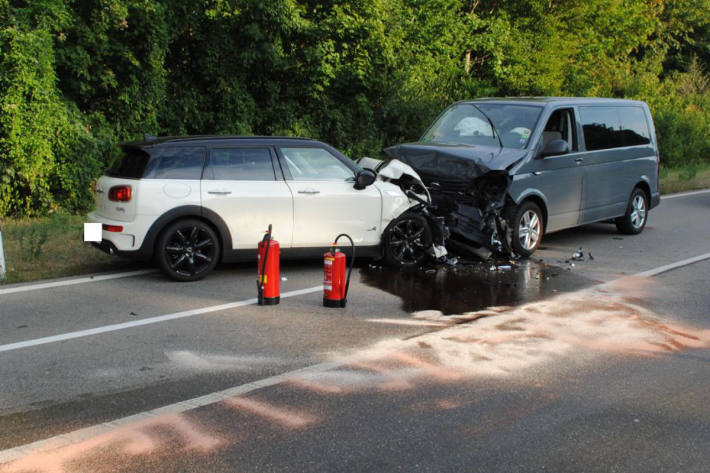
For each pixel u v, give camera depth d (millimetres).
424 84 19750
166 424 4574
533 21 24406
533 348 6242
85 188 12914
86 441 4320
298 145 8922
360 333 6539
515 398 5109
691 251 11055
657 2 34094
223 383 5270
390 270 9305
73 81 13609
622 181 12109
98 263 9102
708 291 8500
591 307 7664
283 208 8625
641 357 6086
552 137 10766
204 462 4078
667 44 36312
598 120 11734
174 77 16203
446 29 20672
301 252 8859
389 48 17250
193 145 8398
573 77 25344
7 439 4332
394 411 4828
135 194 8016
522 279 8953
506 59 23359
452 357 5941
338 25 16438
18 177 12164
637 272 9492
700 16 36438
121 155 8531
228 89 16141
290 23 15953
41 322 6652
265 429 4520
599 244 11625
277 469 4012
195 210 8219
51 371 5445
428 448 4301
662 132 25391
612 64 29062
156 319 6832
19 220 11930
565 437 4504
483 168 9648
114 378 5324
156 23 14312
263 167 8656
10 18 12125
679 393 5297
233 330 6555
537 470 4074
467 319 7090
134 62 13984
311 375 5461
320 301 7664
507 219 10109
